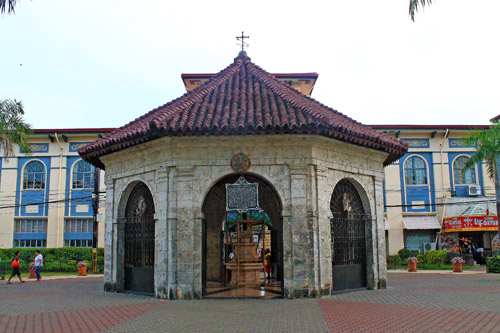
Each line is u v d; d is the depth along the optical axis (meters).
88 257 37.16
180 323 10.60
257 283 15.94
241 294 15.13
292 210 14.45
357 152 16.55
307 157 14.72
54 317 11.82
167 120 14.28
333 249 15.70
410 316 11.27
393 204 39.22
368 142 15.61
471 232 38.84
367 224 17.09
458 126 39.41
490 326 9.96
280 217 14.75
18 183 39.22
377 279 16.88
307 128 13.73
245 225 18.81
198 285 14.30
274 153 14.73
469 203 38.47
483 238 38.53
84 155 17.25
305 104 15.82
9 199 38.88
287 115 14.62
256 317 11.23
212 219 20.72
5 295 17.14
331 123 14.04
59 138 39.41
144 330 9.95
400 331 9.62
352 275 16.28
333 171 15.70
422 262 35.75
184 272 14.30
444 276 24.98
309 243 14.41
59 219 38.66
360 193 17.23
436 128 39.44
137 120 17.98
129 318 11.36
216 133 13.76
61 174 39.00
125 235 17.00
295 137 14.55
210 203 15.82
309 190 14.64
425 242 39.66
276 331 9.65
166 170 14.86
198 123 13.86
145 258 16.05
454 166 40.06
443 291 16.39
